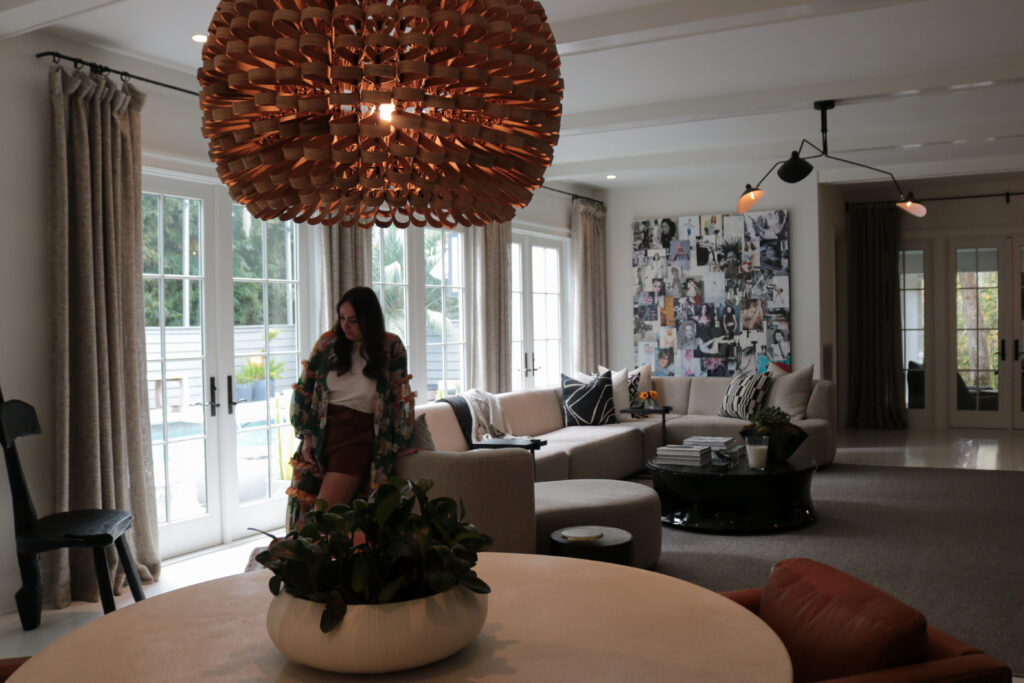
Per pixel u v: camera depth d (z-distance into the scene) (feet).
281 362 17.13
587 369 28.40
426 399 21.02
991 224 30.66
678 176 27.61
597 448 20.29
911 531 15.78
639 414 22.53
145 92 14.37
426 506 4.44
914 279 32.22
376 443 10.59
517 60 3.76
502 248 23.81
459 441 18.56
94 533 10.75
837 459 24.81
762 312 27.66
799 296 27.32
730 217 28.07
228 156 3.97
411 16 3.51
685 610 4.99
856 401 32.60
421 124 3.62
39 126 12.74
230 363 15.98
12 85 12.39
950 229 31.27
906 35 14.78
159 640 4.68
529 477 11.28
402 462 10.98
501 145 3.93
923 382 32.19
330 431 10.68
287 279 17.28
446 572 4.14
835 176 26.84
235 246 16.21
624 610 5.02
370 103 3.52
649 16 12.67
